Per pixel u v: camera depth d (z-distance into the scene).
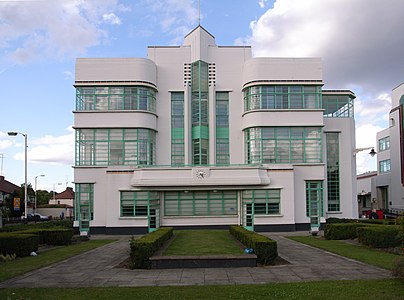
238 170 30.67
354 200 35.53
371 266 13.92
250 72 33.75
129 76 33.19
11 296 10.12
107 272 13.53
